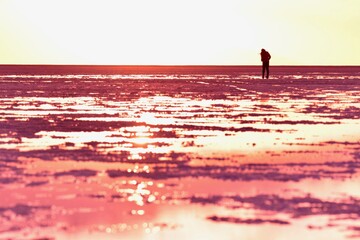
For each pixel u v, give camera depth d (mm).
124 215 8047
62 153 13289
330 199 8930
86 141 15242
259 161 12359
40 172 11016
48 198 8945
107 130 17531
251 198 9008
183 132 17156
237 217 7957
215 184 10023
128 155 13062
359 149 14016
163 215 8047
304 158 12711
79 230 7332
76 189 9578
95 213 8117
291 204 8617
